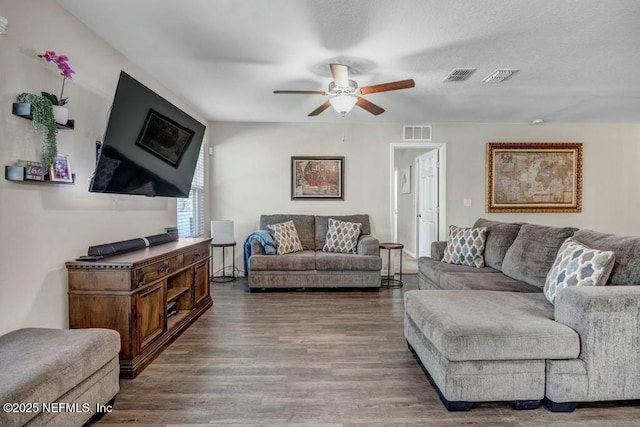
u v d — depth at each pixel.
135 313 2.24
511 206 5.25
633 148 5.32
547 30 2.39
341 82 2.74
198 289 3.40
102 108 2.57
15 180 1.82
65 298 2.20
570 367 1.83
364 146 5.20
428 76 3.26
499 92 3.74
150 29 2.40
